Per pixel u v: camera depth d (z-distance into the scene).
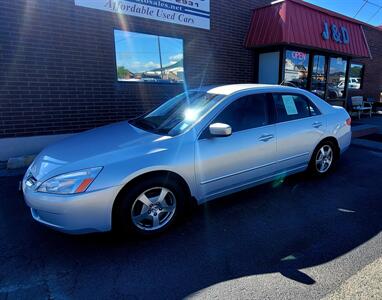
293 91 4.31
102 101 6.57
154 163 2.89
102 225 2.74
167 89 7.50
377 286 2.29
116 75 6.65
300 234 3.10
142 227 2.96
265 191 4.24
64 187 2.63
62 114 6.12
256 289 2.28
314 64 9.56
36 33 5.59
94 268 2.55
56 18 5.74
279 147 3.92
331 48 9.02
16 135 5.73
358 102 12.47
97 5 6.14
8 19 5.31
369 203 3.87
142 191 2.88
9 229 3.20
